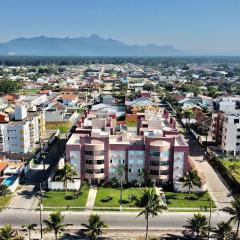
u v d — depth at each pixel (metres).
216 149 183.62
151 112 192.75
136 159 137.00
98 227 96.75
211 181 143.25
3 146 172.12
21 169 144.12
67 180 132.25
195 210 119.44
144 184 138.00
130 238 103.12
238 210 96.12
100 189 134.25
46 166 157.00
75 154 136.38
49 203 122.12
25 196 127.75
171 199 126.50
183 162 136.25
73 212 116.75
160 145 134.38
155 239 102.62
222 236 94.38
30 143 180.38
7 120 175.75
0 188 127.44
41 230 101.75
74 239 101.81
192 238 103.81
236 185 136.00
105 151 136.25
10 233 92.94
